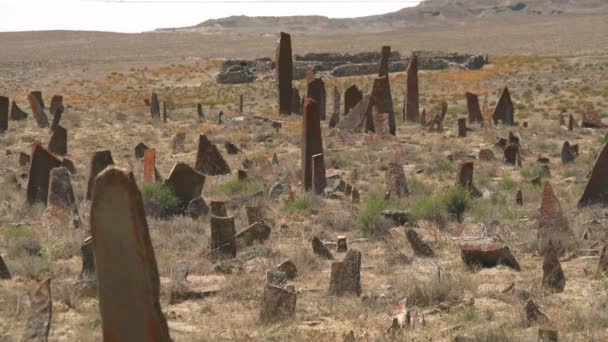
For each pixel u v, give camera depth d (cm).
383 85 4294
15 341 1160
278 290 1349
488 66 10150
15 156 3850
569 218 2188
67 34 18912
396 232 2100
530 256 1838
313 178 2681
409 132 4491
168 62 12075
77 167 3394
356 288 1495
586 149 3981
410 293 1459
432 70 10025
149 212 2292
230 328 1295
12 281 1547
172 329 1280
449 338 1227
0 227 2145
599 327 1284
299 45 16538
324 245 1853
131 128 4934
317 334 1245
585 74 8844
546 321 1294
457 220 2261
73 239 1873
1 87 9106
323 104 5269
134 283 825
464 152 3753
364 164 3447
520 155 3631
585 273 1655
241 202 2508
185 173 2356
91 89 9062
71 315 1344
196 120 5438
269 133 4481
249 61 10606
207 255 1812
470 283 1544
